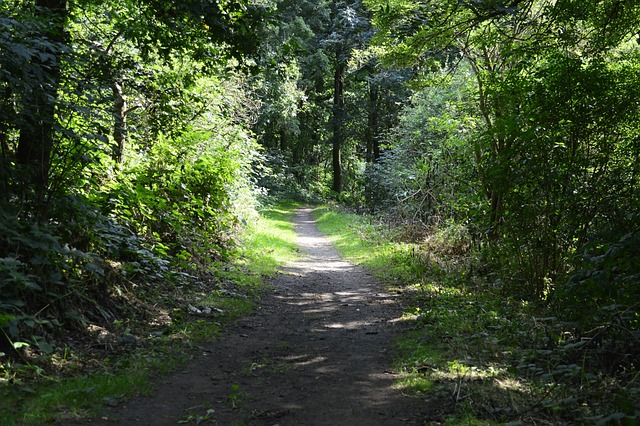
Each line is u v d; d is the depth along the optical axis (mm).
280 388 4789
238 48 8039
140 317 6805
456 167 15688
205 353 5883
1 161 5641
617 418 3436
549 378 4797
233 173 13539
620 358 5098
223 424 3930
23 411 3812
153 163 10805
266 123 30469
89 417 3908
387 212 22328
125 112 9328
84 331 5785
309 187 43562
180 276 8961
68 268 5863
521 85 8680
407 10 9688
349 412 4184
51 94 5973
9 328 4543
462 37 12031
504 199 9102
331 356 5910
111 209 7969
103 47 8914
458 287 10328
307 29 26891
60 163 6520
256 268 11992
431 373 5055
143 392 4512
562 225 8344
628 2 8586
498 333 6480
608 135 8016
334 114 37500
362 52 20516
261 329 7188
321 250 18203
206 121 13852
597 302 6613
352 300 9508
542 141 8109
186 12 7363
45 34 6270
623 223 7371
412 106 24031
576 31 9547
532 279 8836
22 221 5559
